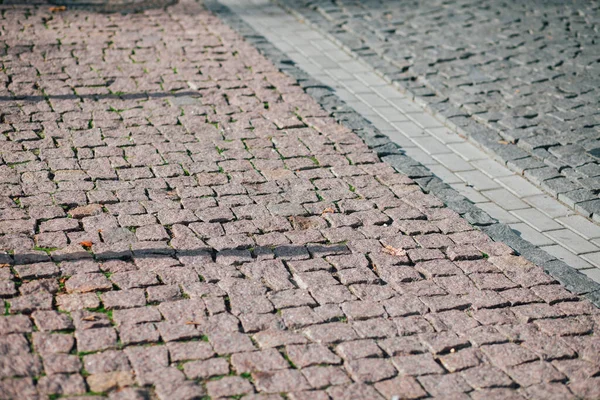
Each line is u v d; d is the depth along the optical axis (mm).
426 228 6355
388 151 7781
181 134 7754
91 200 6359
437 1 13086
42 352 4520
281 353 4715
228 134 7844
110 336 4727
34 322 4793
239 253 5773
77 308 4969
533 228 6672
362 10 12469
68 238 5773
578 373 4715
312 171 7215
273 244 5945
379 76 9953
